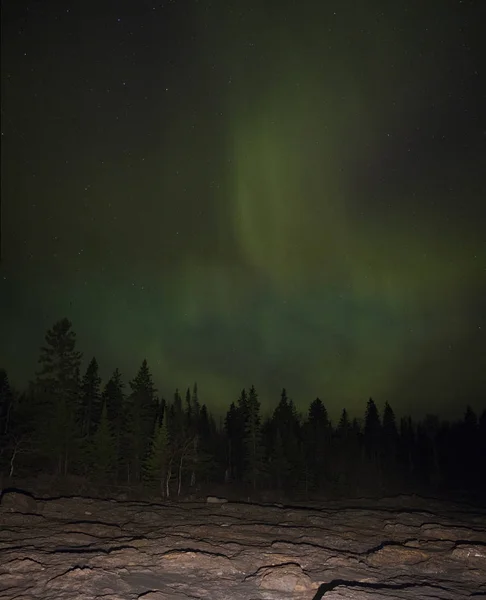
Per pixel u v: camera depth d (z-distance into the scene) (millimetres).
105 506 32656
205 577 15711
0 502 29156
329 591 13969
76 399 68062
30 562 16141
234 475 91812
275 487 80562
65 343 67438
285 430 102375
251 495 69250
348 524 30062
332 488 83062
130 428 69000
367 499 53281
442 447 111938
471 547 21469
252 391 81375
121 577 15078
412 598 14297
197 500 49531
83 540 21062
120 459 71125
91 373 77188
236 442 97812
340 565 18406
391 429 110125
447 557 20719
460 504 52281
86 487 51438
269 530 26500
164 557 17812
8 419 57250
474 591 15727
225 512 34906
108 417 77125
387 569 18312
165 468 59250
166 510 33656
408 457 108062
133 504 34969
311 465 86500
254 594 14023
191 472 75000
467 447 104562
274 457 80000
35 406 58281
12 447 51094
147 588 14125
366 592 14297
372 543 23859
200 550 19969
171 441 68500
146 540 21312
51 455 56344
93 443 63531
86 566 16141
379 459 101250
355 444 99688
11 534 21500
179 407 89375
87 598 12781
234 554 19516
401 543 24094
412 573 17875
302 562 18562
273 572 15711
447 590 15664
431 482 96938
